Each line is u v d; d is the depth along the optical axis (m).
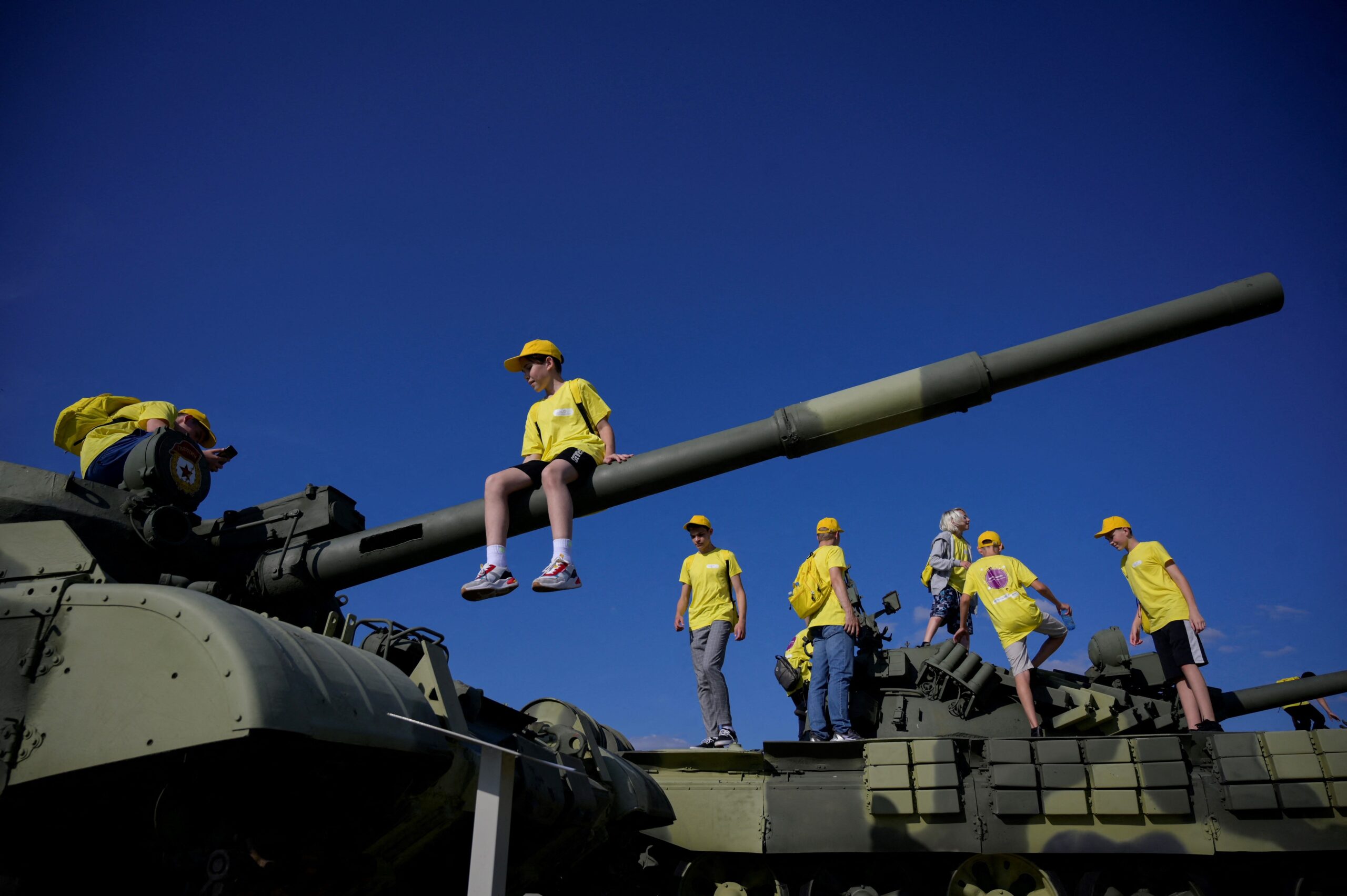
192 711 4.55
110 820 5.36
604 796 8.38
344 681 5.24
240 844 5.14
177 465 6.94
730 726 12.13
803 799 11.26
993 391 7.27
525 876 8.35
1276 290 7.09
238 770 5.21
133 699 4.70
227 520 7.54
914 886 11.27
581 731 8.58
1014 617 11.98
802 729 13.53
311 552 7.35
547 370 8.36
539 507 7.38
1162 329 7.11
